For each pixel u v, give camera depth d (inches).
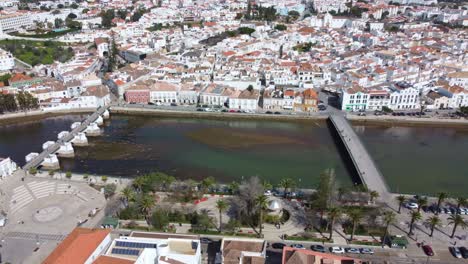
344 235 7037.4
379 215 7539.4
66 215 7726.4
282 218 7519.7
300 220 7509.8
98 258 5541.3
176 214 7568.9
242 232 7130.9
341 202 7829.7
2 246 6781.5
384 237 6727.4
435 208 7834.6
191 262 5728.3
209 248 6683.1
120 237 6200.8
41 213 7785.4
